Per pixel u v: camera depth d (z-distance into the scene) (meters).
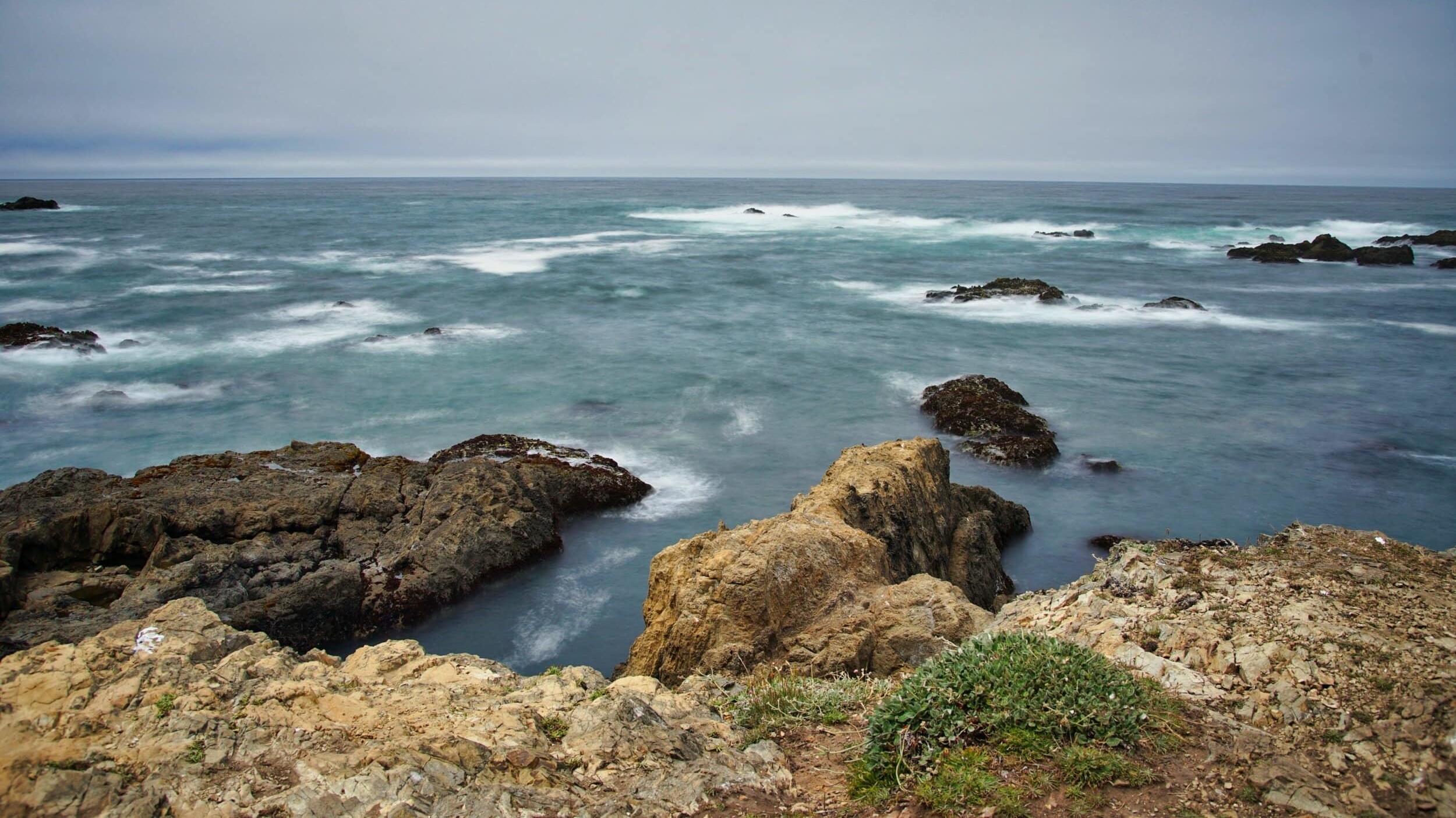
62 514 14.91
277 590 14.35
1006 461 21.50
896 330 36.22
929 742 5.68
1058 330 36.47
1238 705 5.80
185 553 14.68
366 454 19.12
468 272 50.16
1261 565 7.55
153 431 23.27
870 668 8.99
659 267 53.66
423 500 16.78
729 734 6.58
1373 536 8.02
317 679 6.43
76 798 4.86
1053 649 6.11
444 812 5.03
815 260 57.66
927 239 72.25
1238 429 24.19
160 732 5.52
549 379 28.36
